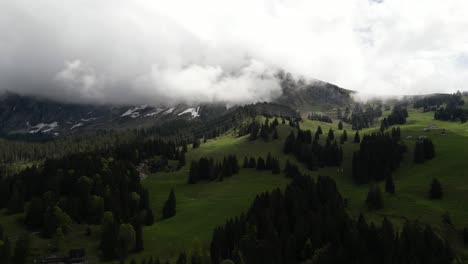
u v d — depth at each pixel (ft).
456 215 414.62
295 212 410.93
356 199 522.06
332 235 360.69
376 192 474.08
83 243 411.34
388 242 335.06
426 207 444.14
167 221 484.74
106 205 488.44
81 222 461.78
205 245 398.01
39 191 535.60
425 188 506.89
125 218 474.08
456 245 362.74
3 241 364.17
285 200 436.76
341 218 383.04
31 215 442.09
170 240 417.90
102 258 378.12
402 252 328.29
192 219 482.69
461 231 382.42
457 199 455.22
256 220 401.29
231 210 502.38
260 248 357.82
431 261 318.86
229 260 332.19
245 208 504.02
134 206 508.12
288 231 379.14
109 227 392.88
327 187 482.28
